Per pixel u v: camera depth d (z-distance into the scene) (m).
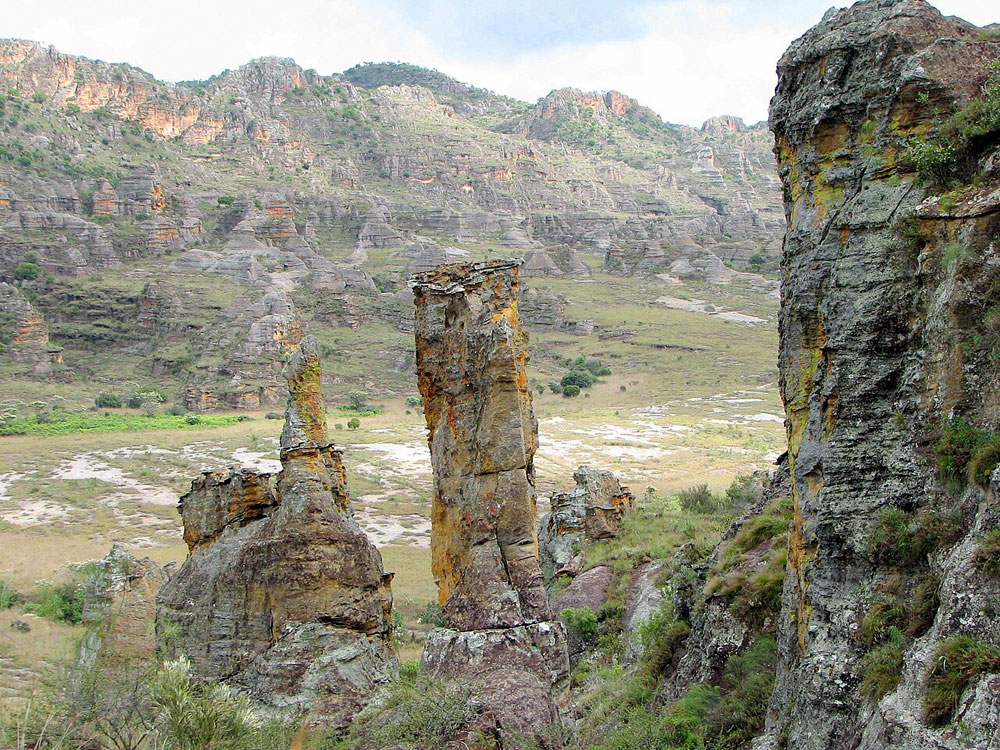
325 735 16.38
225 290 182.38
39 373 149.75
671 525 39.06
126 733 14.62
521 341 19.16
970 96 15.14
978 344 13.12
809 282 16.44
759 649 18.31
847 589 13.92
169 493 74.38
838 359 14.88
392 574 21.38
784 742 14.41
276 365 143.25
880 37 16.19
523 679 15.80
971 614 10.83
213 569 20.20
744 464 80.00
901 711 10.88
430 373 19.16
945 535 12.64
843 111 16.62
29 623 32.22
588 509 40.00
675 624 24.12
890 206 15.09
